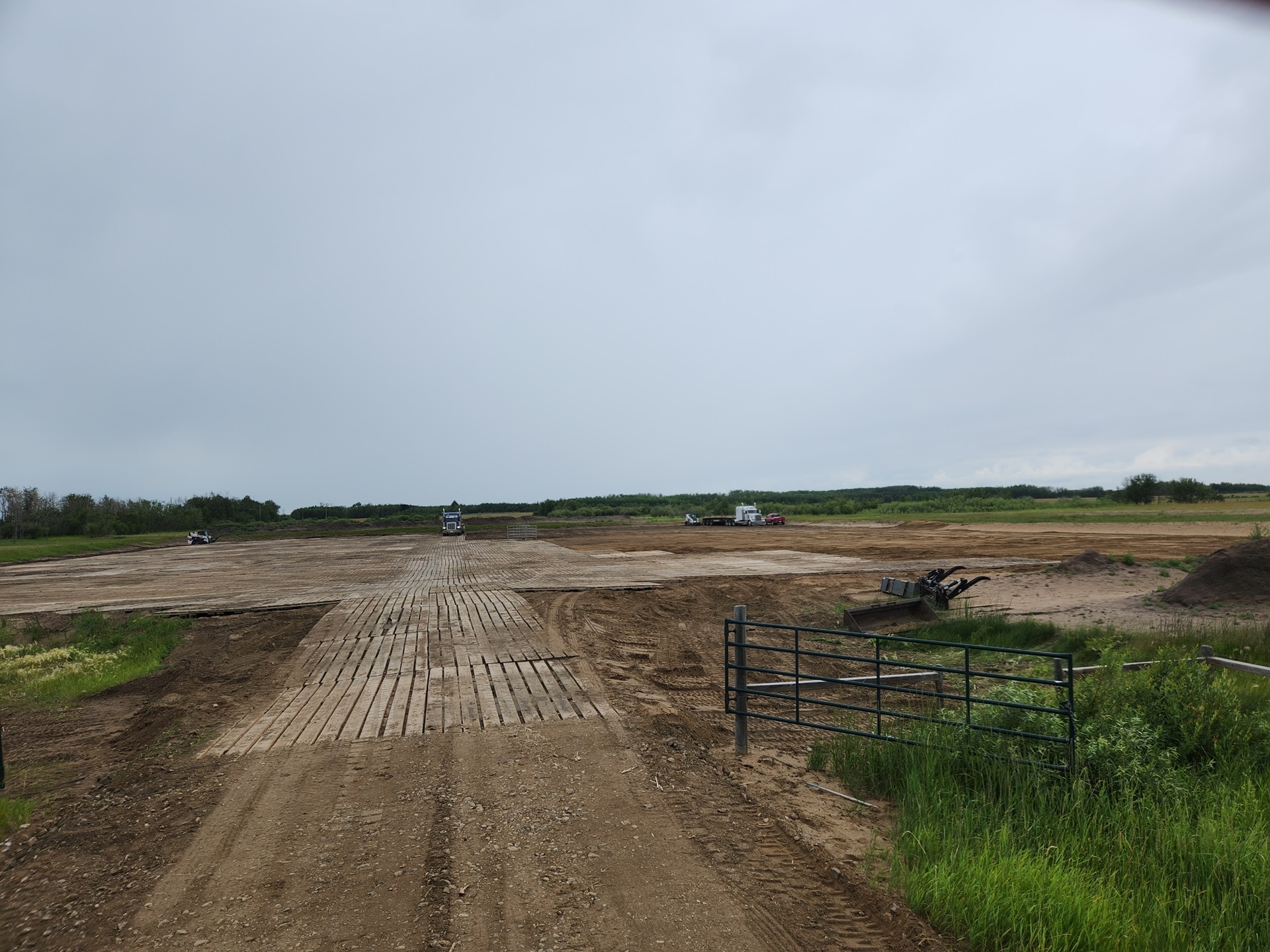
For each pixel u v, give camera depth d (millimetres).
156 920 3926
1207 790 5242
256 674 10766
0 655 13867
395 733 7234
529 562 30703
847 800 5598
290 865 4496
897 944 3611
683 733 7320
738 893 4082
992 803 5168
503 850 4613
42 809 5992
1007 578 20922
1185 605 14953
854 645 13570
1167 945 3578
